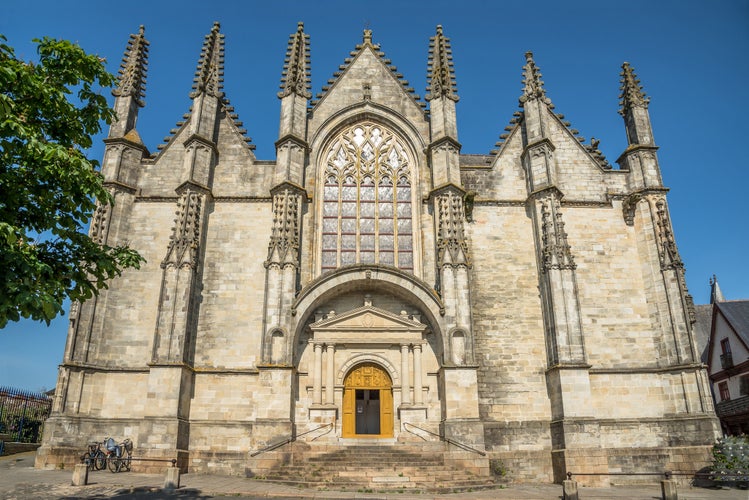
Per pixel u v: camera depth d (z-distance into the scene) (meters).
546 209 33.91
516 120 38.12
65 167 13.73
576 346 30.95
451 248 32.50
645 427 30.84
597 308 33.25
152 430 28.72
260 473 27.55
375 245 35.72
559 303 31.75
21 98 13.63
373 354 32.62
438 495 23.06
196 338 32.25
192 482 25.19
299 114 36.59
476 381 29.95
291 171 34.72
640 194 34.97
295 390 31.41
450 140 35.00
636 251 34.56
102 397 30.69
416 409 31.16
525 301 33.59
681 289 32.28
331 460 28.00
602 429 30.77
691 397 30.47
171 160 36.09
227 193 35.44
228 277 33.56
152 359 30.09
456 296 31.58
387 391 32.31
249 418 30.88
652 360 32.22
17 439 38.03
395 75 39.19
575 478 28.27
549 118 37.81
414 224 35.91
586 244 34.66
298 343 32.62
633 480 29.48
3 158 12.89
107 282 32.44
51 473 25.94
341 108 38.09
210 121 36.22
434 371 32.22
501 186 36.19
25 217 13.82
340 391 31.92
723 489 27.09
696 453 29.09
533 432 30.72
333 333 32.56
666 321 32.31
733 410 46.03
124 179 34.94
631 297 33.53
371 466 27.11
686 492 25.77
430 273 34.03
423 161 36.72
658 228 34.00
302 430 30.88
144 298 32.81
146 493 21.34
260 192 35.56
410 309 33.62
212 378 31.52
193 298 32.09
